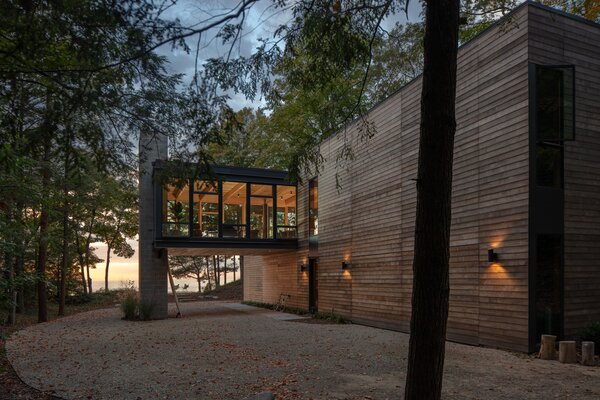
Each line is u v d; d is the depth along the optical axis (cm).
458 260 998
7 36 464
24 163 787
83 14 416
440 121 358
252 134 2456
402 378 654
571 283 853
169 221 1655
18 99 497
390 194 1253
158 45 423
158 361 796
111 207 2128
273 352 878
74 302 2469
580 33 909
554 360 762
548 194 848
